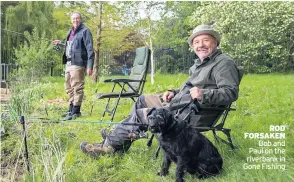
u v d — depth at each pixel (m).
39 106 6.00
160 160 3.36
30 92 5.84
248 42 11.21
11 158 3.46
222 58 3.17
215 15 10.80
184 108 3.13
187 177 2.96
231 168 2.98
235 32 11.02
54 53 11.03
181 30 12.12
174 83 8.86
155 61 12.18
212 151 2.92
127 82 4.81
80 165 3.22
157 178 2.99
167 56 12.14
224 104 3.10
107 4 12.20
